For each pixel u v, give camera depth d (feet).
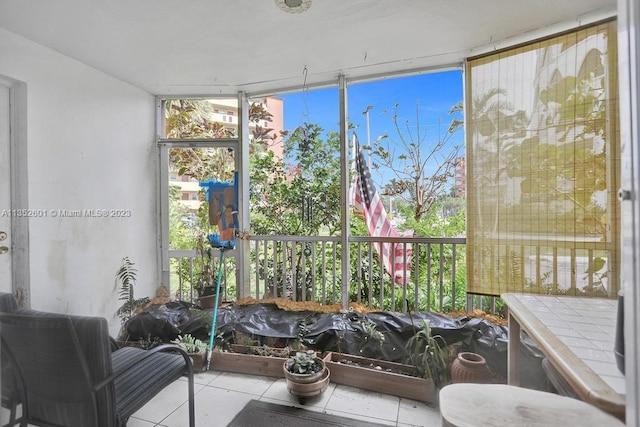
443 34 7.64
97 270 9.24
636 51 1.94
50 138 8.01
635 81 1.95
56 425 4.62
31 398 4.66
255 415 6.50
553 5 6.56
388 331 8.07
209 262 11.15
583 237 6.93
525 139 7.59
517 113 7.68
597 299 5.54
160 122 11.55
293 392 6.94
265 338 8.75
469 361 6.55
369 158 10.80
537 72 7.41
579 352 3.60
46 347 4.30
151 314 9.57
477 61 8.25
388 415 6.49
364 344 8.05
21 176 7.50
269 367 7.96
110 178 9.68
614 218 6.61
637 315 1.95
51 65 8.05
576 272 7.02
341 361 7.93
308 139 11.04
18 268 7.49
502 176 7.91
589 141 6.84
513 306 5.22
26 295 7.50
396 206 10.62
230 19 6.98
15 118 7.47
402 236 9.57
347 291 9.66
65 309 8.34
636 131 1.95
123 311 9.70
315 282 10.33
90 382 4.35
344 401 6.93
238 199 10.93
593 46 6.73
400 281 9.74
